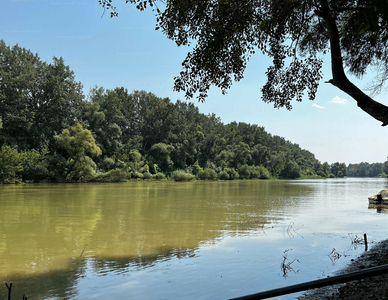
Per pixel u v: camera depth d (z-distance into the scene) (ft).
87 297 20.93
